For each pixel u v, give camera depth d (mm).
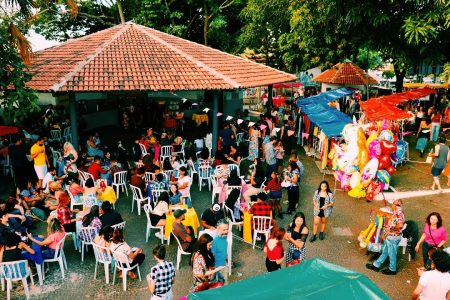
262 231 8938
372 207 11562
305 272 4449
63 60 15047
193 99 23625
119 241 7457
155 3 25328
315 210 9328
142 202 11438
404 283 7703
